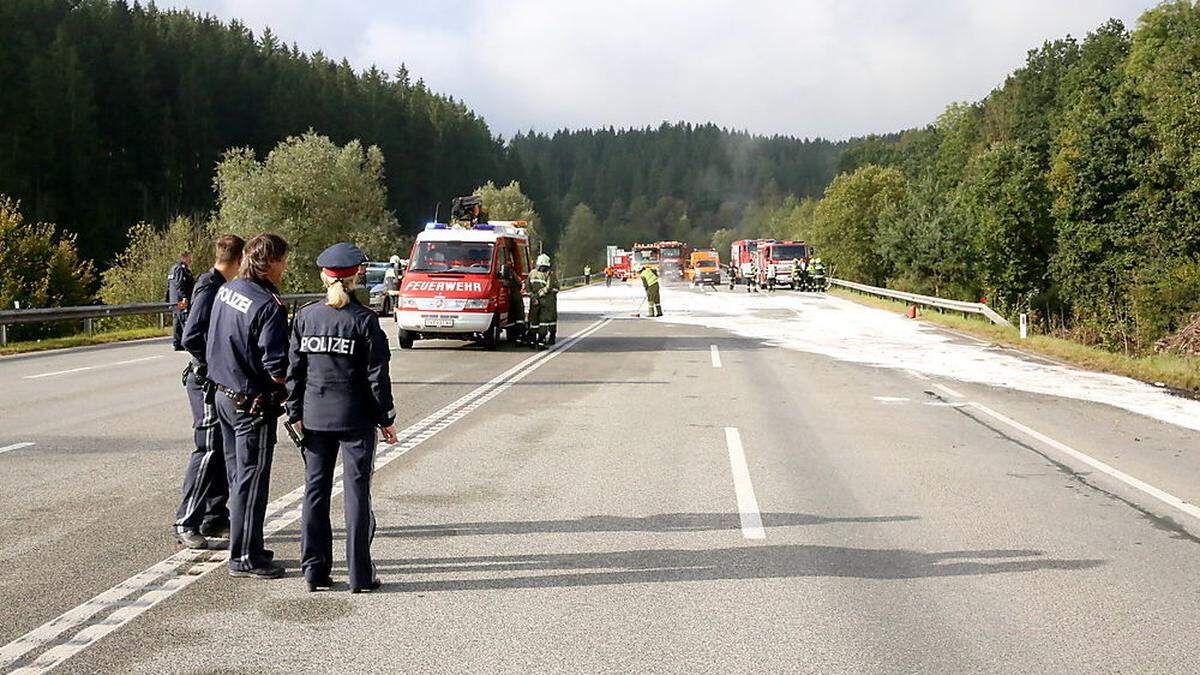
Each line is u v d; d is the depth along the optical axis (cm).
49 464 882
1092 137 3528
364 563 540
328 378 537
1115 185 3466
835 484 827
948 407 1322
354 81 11506
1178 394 1508
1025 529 685
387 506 738
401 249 7119
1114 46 6962
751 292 6197
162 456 922
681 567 588
